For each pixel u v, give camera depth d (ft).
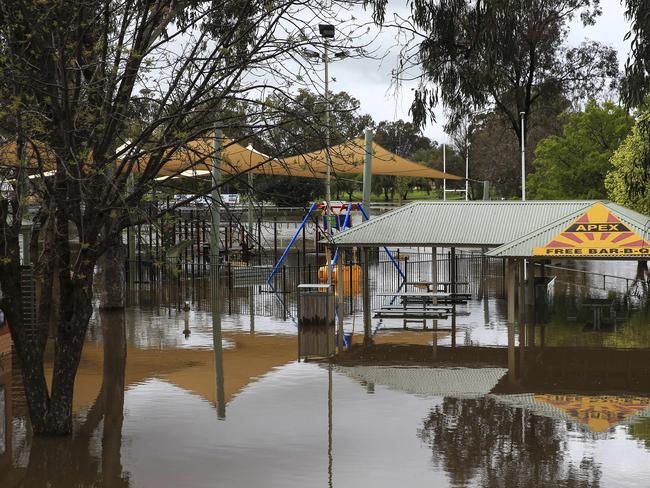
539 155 171.12
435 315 101.30
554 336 86.99
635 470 44.75
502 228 98.27
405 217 100.07
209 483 43.32
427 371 70.85
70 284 48.14
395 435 51.78
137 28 45.03
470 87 78.13
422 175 155.74
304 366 72.54
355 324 96.22
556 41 156.56
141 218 47.24
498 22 72.79
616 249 83.66
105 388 64.13
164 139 44.80
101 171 42.04
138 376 68.13
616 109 158.92
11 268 46.73
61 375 50.11
